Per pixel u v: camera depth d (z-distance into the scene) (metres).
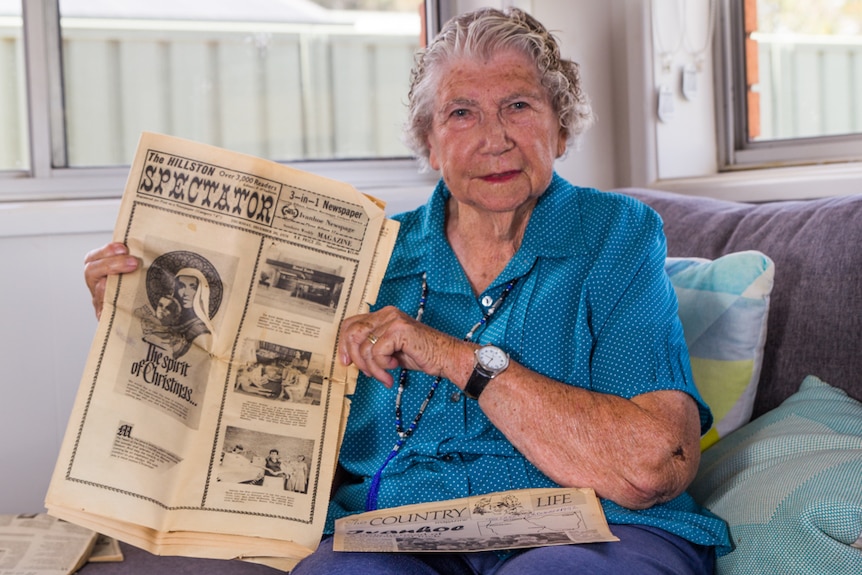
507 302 1.18
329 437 1.08
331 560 0.98
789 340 1.26
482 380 1.05
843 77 1.86
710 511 1.11
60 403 1.64
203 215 1.07
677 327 1.14
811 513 0.95
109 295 1.05
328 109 2.01
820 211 1.30
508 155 1.14
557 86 1.18
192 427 1.05
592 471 1.03
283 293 1.08
